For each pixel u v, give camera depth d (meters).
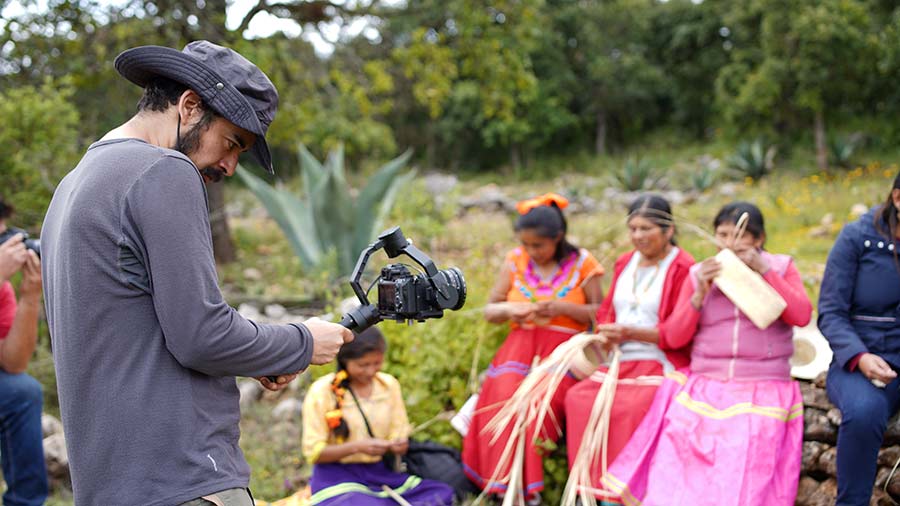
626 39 33.12
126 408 1.91
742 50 23.45
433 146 34.50
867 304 3.40
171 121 2.04
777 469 3.36
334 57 12.74
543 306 4.14
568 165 32.12
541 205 4.27
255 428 5.05
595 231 12.41
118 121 11.51
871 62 20.28
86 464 1.94
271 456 4.62
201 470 1.96
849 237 3.44
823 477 3.50
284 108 11.78
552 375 3.86
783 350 3.64
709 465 3.38
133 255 1.90
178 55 2.00
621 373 3.91
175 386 1.94
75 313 1.91
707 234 3.86
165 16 10.35
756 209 3.71
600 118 32.66
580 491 3.55
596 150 33.50
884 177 16.22
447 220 12.80
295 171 27.02
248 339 1.95
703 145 30.69
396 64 13.60
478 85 12.62
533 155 33.66
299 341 2.06
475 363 4.45
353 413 3.89
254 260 12.81
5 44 9.96
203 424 1.99
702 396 3.62
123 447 1.91
